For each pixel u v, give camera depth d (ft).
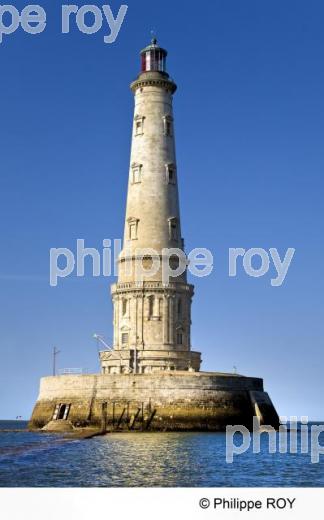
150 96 309.01
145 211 299.38
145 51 314.96
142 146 306.14
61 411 272.51
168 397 261.85
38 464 152.56
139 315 291.58
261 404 279.08
